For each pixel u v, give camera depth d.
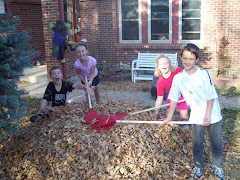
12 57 3.70
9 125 3.65
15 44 3.67
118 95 7.97
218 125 3.47
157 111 4.91
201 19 10.66
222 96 7.62
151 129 4.34
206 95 3.38
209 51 10.68
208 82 3.35
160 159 3.87
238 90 8.16
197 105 3.44
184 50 3.28
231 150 4.49
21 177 3.71
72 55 9.73
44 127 4.31
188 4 10.66
